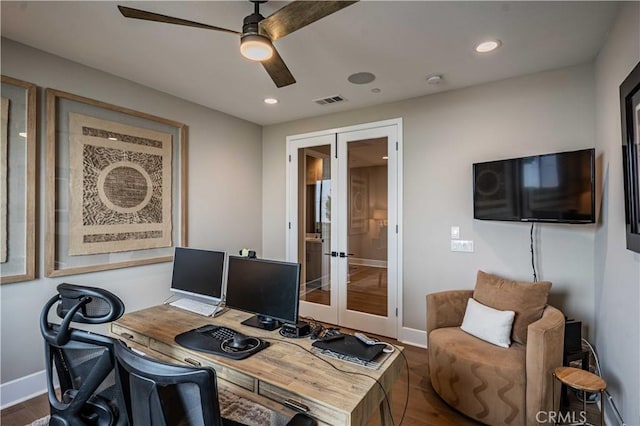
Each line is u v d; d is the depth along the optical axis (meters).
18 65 2.30
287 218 4.33
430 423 2.11
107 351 1.31
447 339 2.38
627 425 1.80
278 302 1.85
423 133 3.34
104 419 1.38
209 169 3.75
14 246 2.28
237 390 1.45
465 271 3.11
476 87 3.05
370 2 1.84
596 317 2.48
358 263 3.77
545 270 2.75
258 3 1.82
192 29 2.15
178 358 1.67
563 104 2.68
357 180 3.77
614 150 2.06
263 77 2.90
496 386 2.01
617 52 1.97
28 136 2.34
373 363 1.49
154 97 3.17
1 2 1.86
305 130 4.15
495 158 2.96
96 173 2.73
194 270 2.38
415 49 2.39
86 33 2.19
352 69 2.72
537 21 2.03
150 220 3.13
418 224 3.37
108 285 2.82
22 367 2.32
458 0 1.83
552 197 2.47
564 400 2.29
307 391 1.26
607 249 2.21
